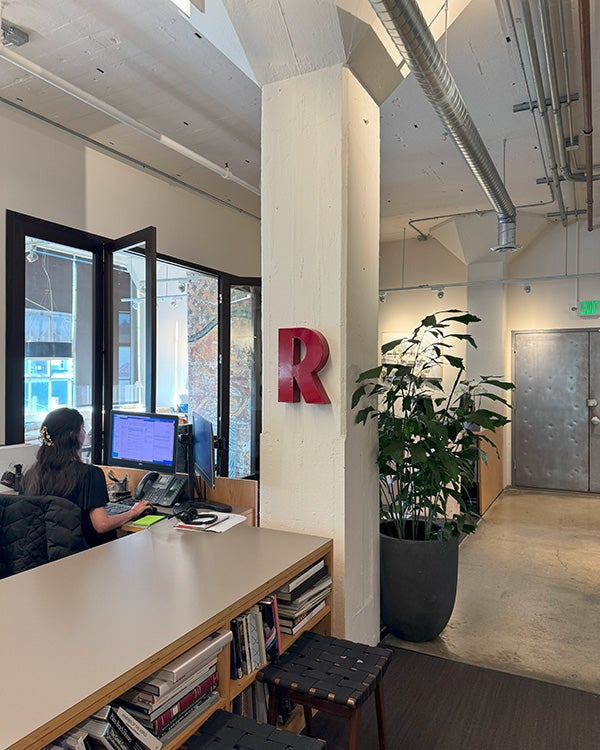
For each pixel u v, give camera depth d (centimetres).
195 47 313
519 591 370
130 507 278
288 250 260
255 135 425
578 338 688
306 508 255
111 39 304
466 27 299
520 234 666
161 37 303
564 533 504
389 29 216
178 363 768
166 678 143
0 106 360
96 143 425
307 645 198
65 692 122
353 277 255
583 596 361
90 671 130
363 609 266
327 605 232
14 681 126
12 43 301
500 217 512
